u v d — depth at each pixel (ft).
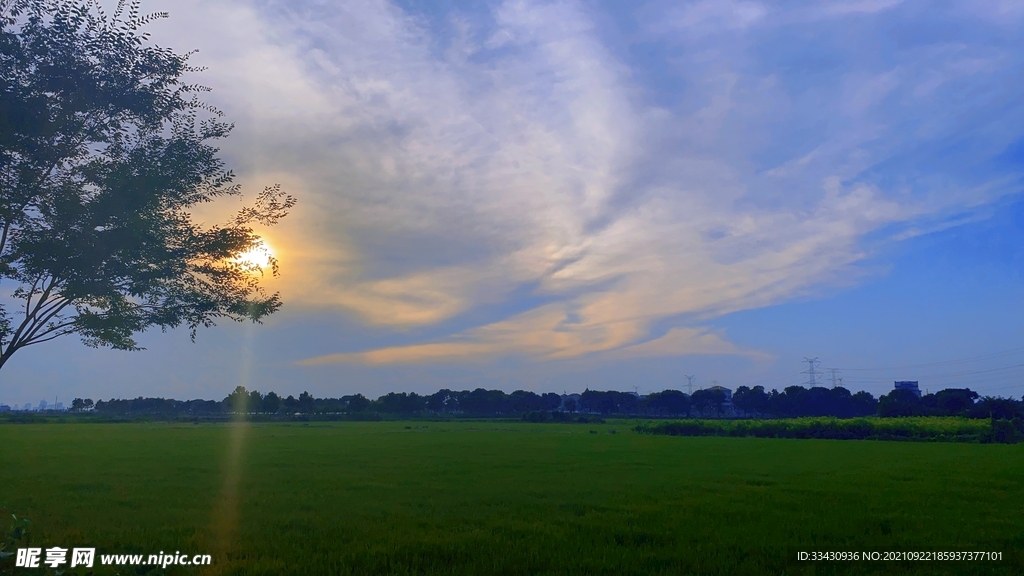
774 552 43.78
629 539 47.96
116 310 40.47
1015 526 53.31
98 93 36.35
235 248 41.29
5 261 35.53
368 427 311.88
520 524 52.75
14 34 35.06
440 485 79.20
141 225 36.91
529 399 578.25
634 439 211.20
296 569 38.11
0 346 37.99
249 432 239.71
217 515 56.85
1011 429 209.67
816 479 87.92
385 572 38.37
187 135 40.24
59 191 36.27
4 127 33.65
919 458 130.93
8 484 79.15
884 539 47.91
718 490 75.61
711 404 524.93
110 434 217.36
